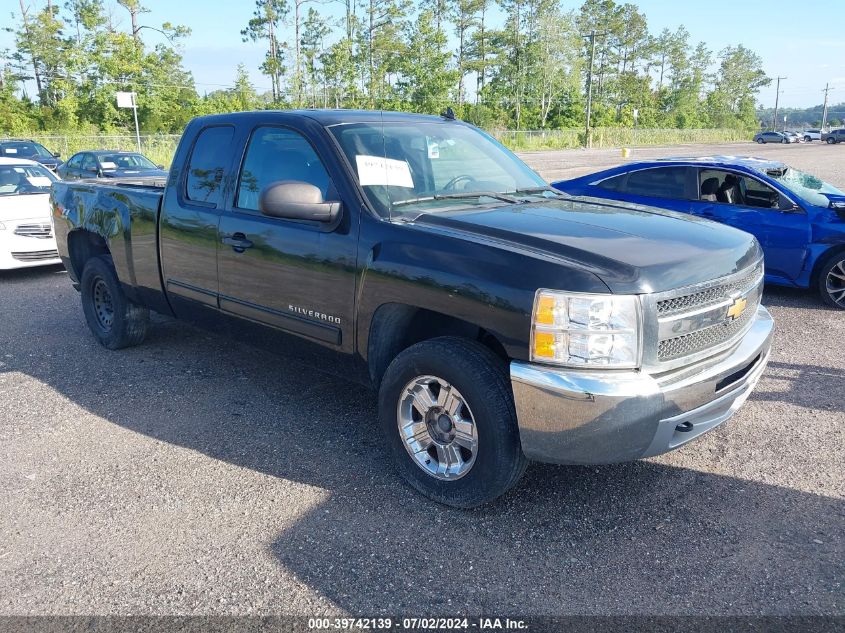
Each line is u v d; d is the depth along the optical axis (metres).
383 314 3.56
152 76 54.25
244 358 5.73
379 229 3.53
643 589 2.84
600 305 2.84
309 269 3.82
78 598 2.80
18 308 7.60
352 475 3.78
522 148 57.06
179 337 6.30
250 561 3.03
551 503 3.49
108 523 3.34
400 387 3.49
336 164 3.79
